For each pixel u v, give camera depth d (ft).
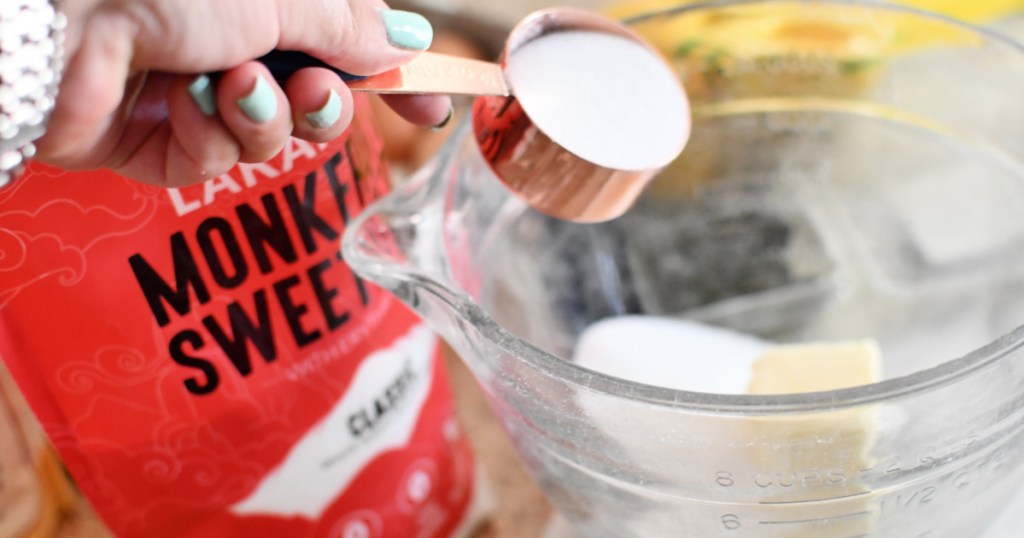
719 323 1.79
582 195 1.40
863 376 1.54
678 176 1.79
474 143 1.52
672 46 1.68
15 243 1.30
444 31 2.16
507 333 1.31
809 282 1.82
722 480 1.31
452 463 1.70
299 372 1.48
